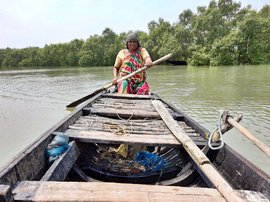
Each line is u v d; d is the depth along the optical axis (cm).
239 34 3347
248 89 1043
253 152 388
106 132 252
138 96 465
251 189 162
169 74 2009
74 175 207
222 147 212
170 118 300
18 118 652
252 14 3844
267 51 3584
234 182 184
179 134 236
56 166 172
